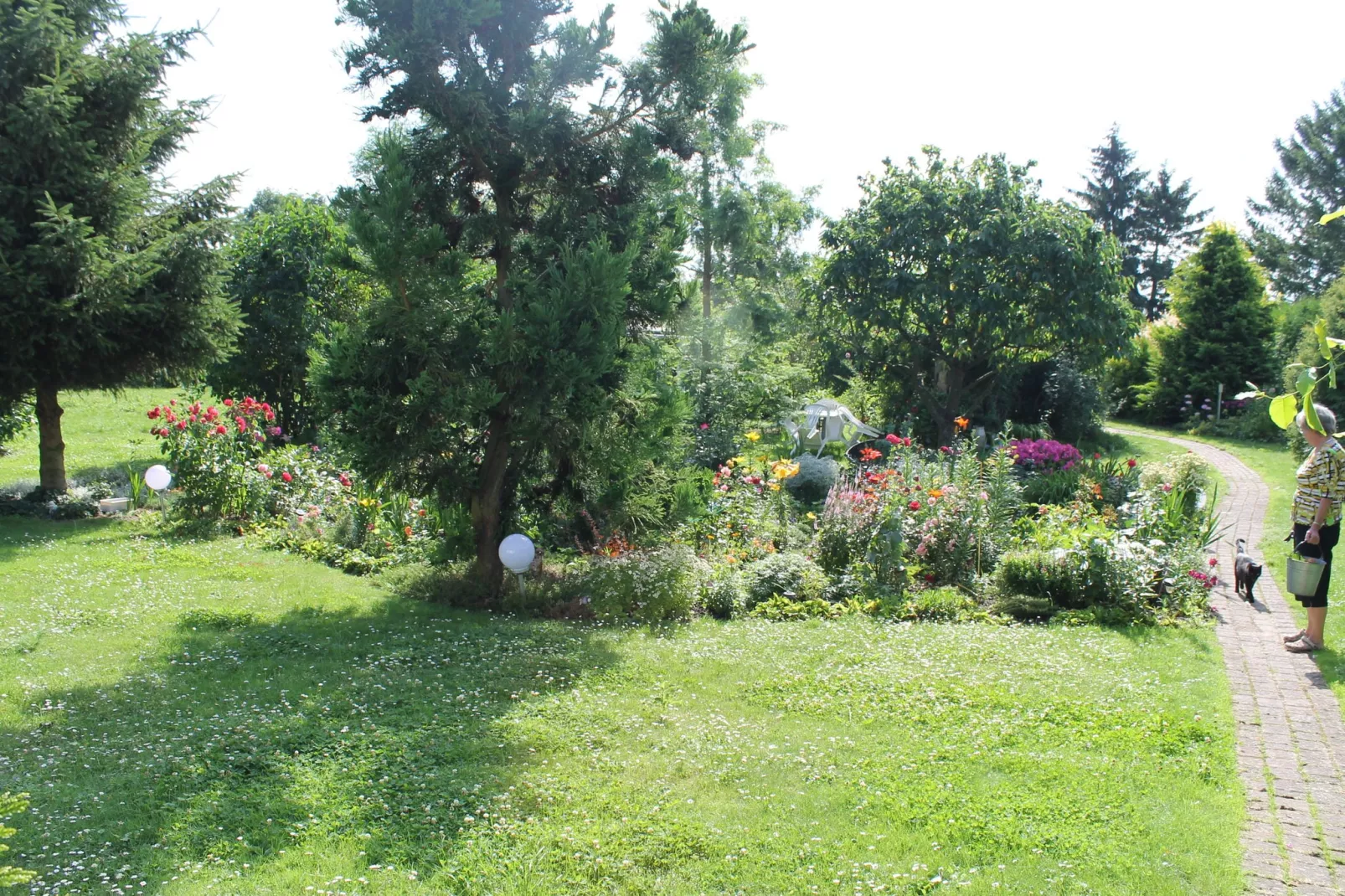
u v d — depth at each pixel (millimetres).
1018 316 20547
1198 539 10836
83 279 11602
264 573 9867
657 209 9633
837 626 8188
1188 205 50656
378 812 4602
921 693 6320
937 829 4402
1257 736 5523
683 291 9617
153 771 5000
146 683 6426
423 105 8523
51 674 6539
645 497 9875
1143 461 21922
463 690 6414
